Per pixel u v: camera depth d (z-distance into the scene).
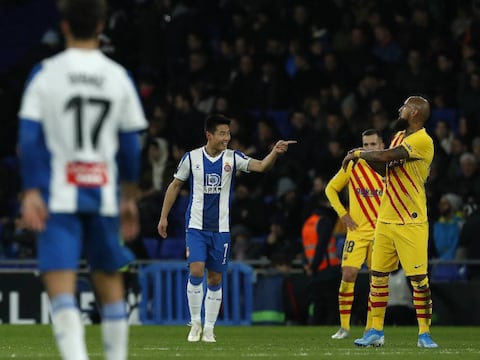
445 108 72.38
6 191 75.00
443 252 61.72
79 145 19.41
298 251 63.16
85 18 19.62
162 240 67.12
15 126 83.75
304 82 74.94
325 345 38.53
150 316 62.19
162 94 79.69
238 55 78.50
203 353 33.31
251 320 61.44
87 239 19.95
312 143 69.75
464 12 76.25
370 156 36.12
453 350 35.00
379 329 37.47
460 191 63.78
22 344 39.41
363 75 73.56
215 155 41.88
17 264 64.19
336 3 79.56
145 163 73.69
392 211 36.56
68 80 19.41
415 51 71.88
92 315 61.06
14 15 94.94
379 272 37.28
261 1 82.75
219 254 41.88
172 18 82.38
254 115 76.06
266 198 70.12
